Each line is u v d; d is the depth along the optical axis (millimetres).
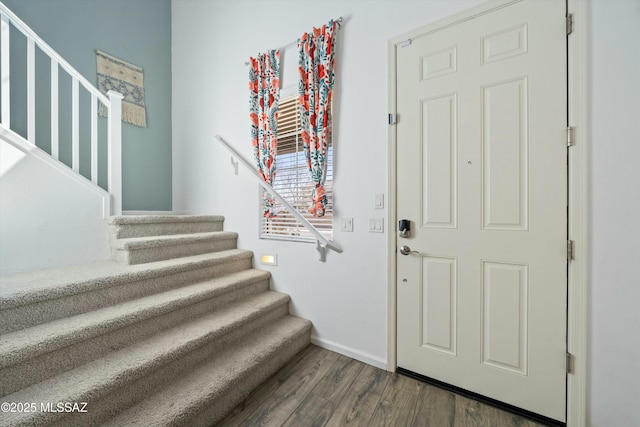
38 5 2180
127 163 2783
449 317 1541
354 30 1826
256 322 1871
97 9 2531
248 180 2455
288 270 2197
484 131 1426
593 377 1206
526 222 1340
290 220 2221
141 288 1634
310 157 1969
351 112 1849
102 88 2562
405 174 1654
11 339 1083
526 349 1351
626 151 1138
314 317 2053
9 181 1555
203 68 2816
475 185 1454
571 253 1241
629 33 1125
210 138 2762
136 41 2826
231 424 1289
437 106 1547
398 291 1691
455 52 1490
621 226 1150
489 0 1395
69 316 1326
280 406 1408
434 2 1549
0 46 1631
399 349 1694
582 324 1214
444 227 1544
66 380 1083
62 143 2340
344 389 1540
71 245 1793
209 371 1419
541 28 1284
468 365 1491
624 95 1136
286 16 2162
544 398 1310
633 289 1135
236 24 2514
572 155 1230
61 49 2311
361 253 1826
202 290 1768
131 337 1381
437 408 1394
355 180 1841
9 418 885
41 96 2207
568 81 1236
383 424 1292
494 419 1324
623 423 1156
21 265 1591
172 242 2031
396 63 1669
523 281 1352
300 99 1985
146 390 1226
